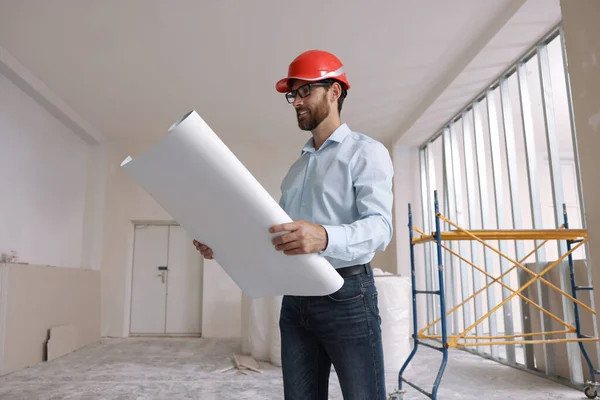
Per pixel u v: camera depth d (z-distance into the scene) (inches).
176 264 245.1
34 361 160.1
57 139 205.6
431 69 165.2
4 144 165.9
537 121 211.8
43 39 146.5
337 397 111.1
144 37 144.9
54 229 204.1
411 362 157.4
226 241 37.9
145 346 200.4
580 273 125.6
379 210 40.1
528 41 138.3
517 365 146.3
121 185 241.3
